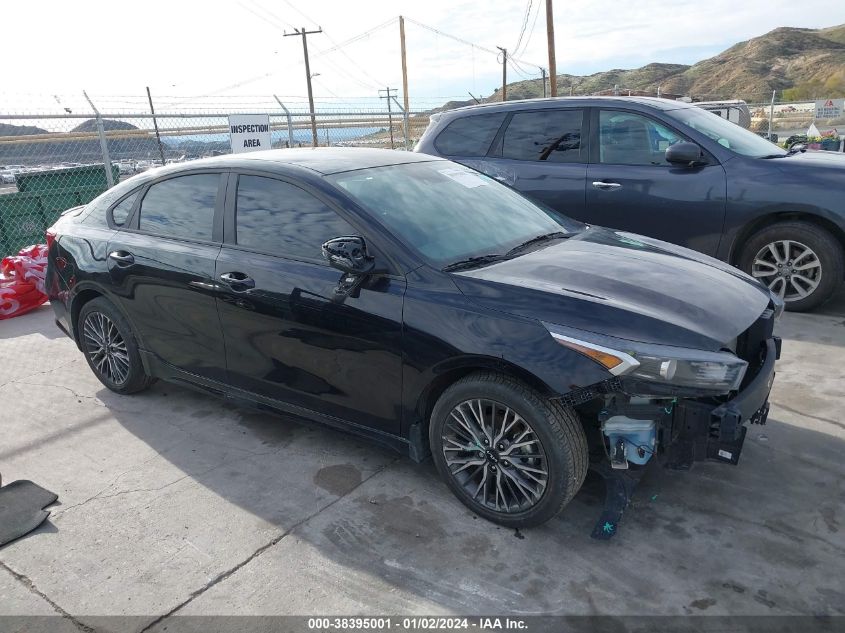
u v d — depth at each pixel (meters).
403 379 2.96
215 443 3.78
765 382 2.79
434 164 3.94
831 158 5.29
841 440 3.45
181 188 3.90
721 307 2.80
